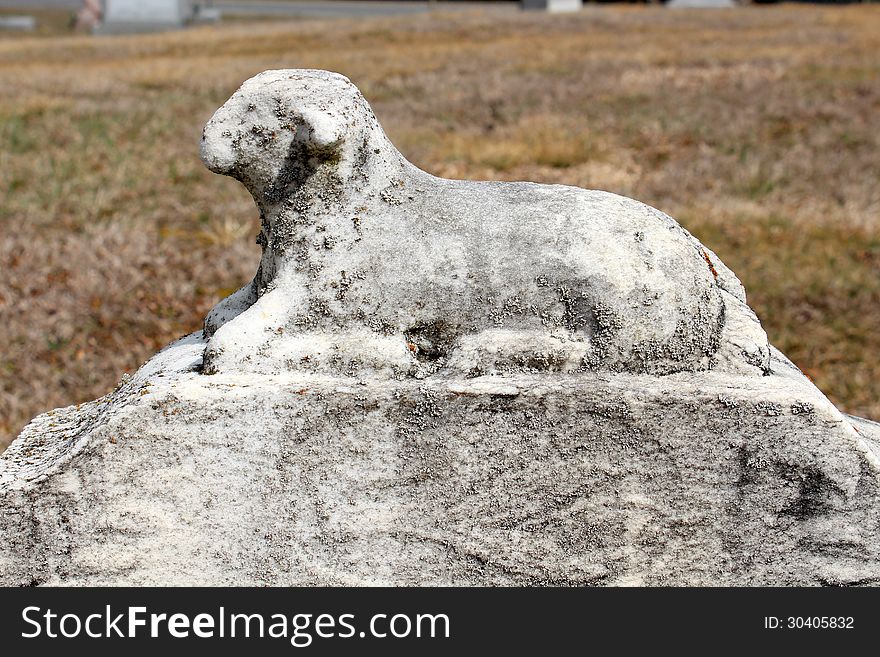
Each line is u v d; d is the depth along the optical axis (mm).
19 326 5082
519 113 10734
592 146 9086
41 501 2289
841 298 5633
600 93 11859
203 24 26172
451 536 2336
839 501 2297
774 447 2268
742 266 6027
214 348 2357
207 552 2336
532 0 25969
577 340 2369
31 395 4484
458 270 2389
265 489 2305
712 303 2465
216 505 2309
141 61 16844
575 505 2316
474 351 2350
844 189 7508
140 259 6020
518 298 2381
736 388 2275
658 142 9398
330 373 2346
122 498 2295
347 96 2420
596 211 2447
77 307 5336
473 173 8461
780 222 6828
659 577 2357
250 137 2387
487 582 2365
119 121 10391
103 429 2258
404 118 10625
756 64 13805
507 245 2398
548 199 2479
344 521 2322
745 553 2340
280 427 2270
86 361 4848
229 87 13164
